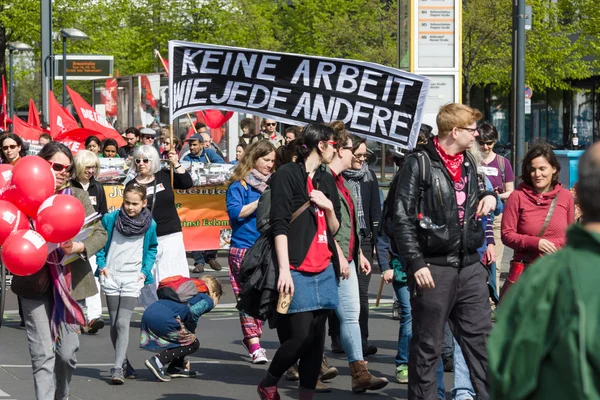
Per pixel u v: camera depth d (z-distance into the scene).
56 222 8.48
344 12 55.34
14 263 8.35
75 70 48.31
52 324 8.91
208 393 11.12
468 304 8.81
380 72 13.49
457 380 10.07
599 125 69.19
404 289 11.53
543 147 10.04
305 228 9.14
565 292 4.03
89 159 14.02
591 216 4.23
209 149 24.47
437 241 8.61
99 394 11.07
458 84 29.25
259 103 13.81
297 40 56.75
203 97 13.87
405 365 11.65
